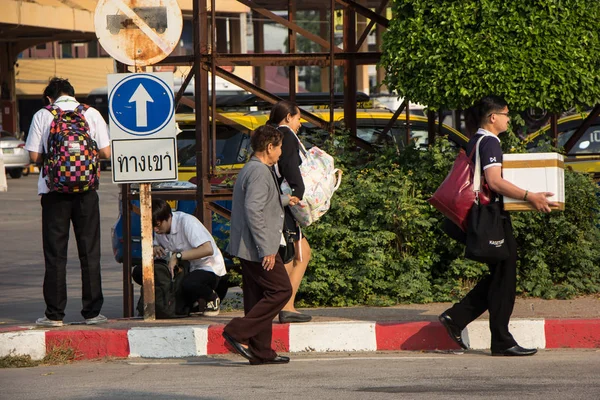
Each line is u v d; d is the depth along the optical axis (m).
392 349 13.02
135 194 16.12
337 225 15.38
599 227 16.11
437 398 9.83
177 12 13.53
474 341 12.94
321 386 10.59
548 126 20.09
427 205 15.51
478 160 11.72
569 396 9.81
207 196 15.94
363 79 79.69
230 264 16.81
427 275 15.45
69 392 10.69
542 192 11.47
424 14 14.98
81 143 13.19
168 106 13.59
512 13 14.42
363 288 15.16
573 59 14.46
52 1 62.22
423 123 21.44
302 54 16.86
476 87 14.52
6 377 11.85
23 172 61.50
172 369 12.08
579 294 15.21
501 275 11.94
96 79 87.69
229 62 16.30
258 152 11.77
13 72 72.50
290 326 13.09
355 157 16.66
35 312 17.30
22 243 28.38
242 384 10.84
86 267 13.70
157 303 14.60
